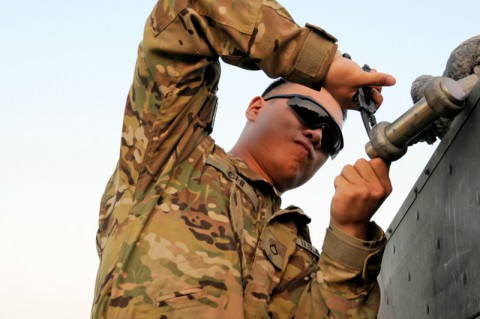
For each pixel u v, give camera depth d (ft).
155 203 5.74
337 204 5.74
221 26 5.79
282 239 6.50
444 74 5.77
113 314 5.25
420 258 5.91
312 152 7.76
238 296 5.48
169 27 5.95
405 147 5.46
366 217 5.77
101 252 6.14
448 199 5.08
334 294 5.84
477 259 4.42
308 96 7.76
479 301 4.38
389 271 7.24
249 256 6.07
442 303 5.24
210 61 6.15
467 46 5.43
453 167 4.97
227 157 6.62
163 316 5.21
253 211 6.40
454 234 4.92
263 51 5.64
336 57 5.60
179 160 6.04
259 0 5.74
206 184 6.04
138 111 6.14
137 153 6.00
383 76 5.45
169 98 5.99
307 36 5.63
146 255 5.46
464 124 4.74
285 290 6.29
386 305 7.46
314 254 6.79
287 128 7.72
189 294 5.30
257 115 7.97
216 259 5.53
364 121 5.63
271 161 7.77
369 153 5.61
